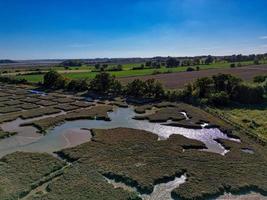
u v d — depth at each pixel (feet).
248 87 197.88
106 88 251.39
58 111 183.32
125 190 79.87
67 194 76.95
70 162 101.45
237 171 92.68
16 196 75.15
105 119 162.71
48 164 96.84
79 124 153.99
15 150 113.80
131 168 94.53
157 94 218.79
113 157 103.91
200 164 98.58
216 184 83.92
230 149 113.80
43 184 84.23
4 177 86.79
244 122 151.53
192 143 120.57
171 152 109.60
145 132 135.44
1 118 163.32
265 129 137.18
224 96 191.52
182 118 161.58
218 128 145.79
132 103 207.92
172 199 77.25
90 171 91.66
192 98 201.87
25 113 176.24
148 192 80.59
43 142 123.95
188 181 85.92
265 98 206.18
